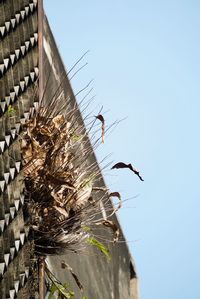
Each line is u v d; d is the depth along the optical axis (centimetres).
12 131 775
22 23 884
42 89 885
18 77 832
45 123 813
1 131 758
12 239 742
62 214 791
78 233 817
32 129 806
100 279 1246
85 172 810
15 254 748
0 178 739
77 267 1127
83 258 1176
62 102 855
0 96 780
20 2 894
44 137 804
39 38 908
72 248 816
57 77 1159
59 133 805
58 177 788
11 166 758
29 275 782
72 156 803
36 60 893
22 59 863
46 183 780
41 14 927
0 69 789
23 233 759
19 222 758
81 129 827
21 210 763
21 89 836
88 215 833
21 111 817
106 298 1255
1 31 816
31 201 782
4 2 848
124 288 1383
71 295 845
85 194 802
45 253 802
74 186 786
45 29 1167
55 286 838
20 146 789
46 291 873
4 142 754
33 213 783
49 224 790
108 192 880
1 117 770
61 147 796
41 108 834
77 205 800
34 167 783
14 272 745
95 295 1195
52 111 827
